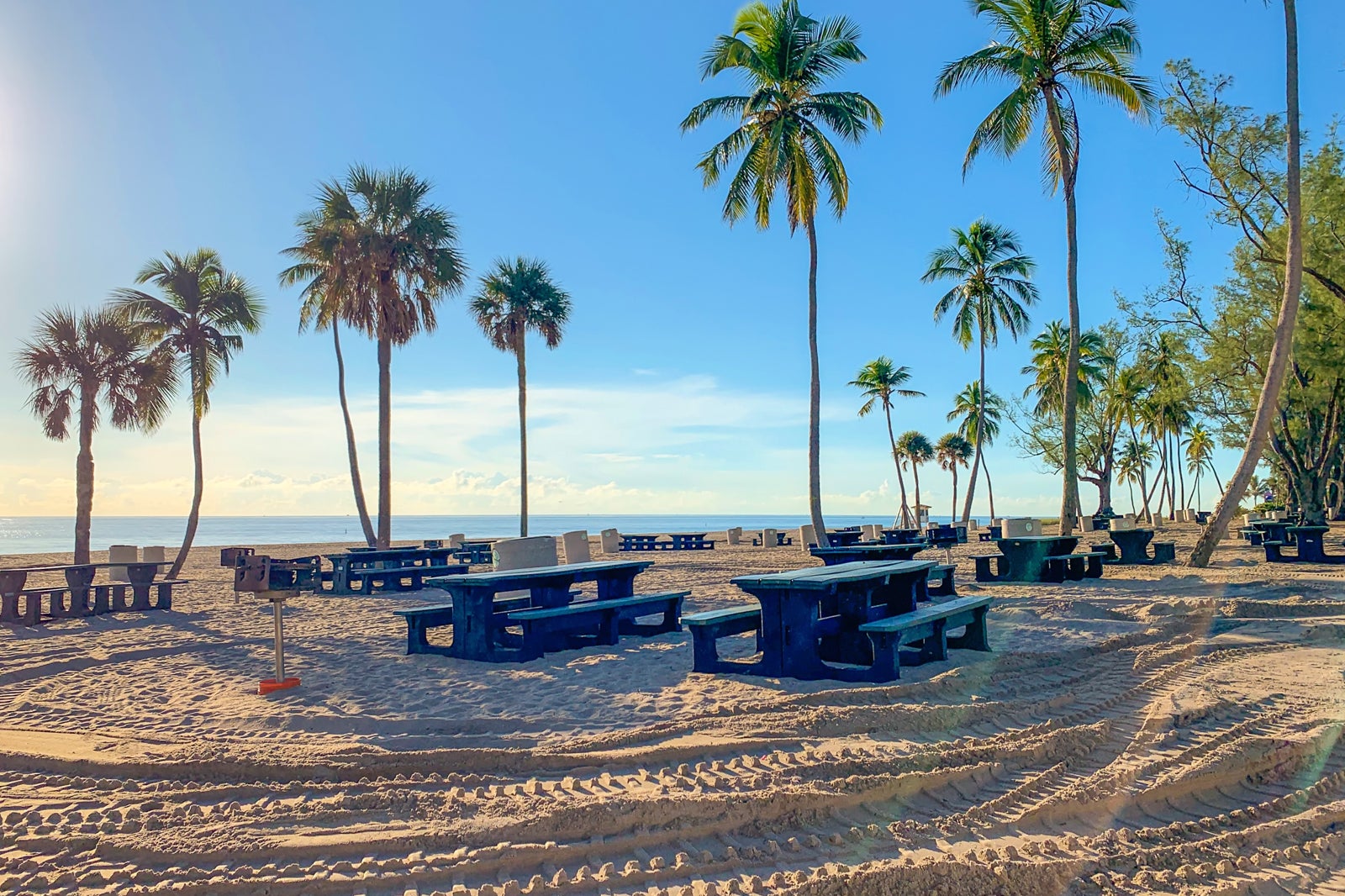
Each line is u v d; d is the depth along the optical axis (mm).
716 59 20047
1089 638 7941
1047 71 18812
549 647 8219
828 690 5742
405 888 3008
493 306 32125
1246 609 9422
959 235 33062
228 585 18062
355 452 26875
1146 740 4539
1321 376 20672
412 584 17094
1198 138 19969
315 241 22234
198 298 20531
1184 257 22469
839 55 19938
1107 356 41625
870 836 3408
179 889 2980
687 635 9016
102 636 10422
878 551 12531
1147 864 3148
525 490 31656
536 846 3264
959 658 7035
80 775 4352
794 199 20797
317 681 6891
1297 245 14141
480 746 4719
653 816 3531
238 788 4051
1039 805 3662
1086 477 43125
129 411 18000
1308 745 4367
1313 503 25188
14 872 3146
